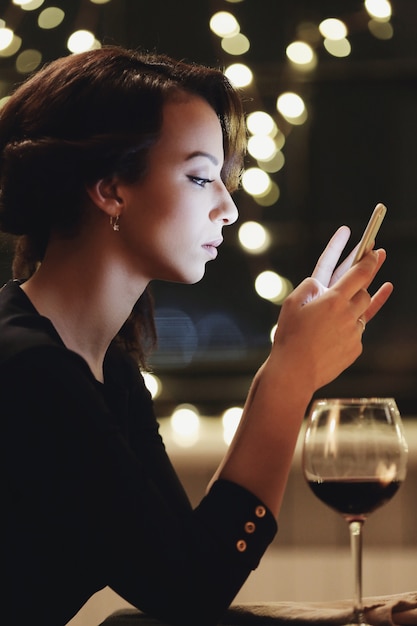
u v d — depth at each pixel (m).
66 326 1.36
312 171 3.82
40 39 3.76
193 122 1.35
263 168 3.71
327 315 1.29
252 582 3.14
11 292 1.35
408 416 3.73
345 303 1.30
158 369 3.77
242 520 1.21
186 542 1.20
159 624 1.31
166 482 1.56
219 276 3.78
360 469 1.16
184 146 1.34
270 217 3.84
